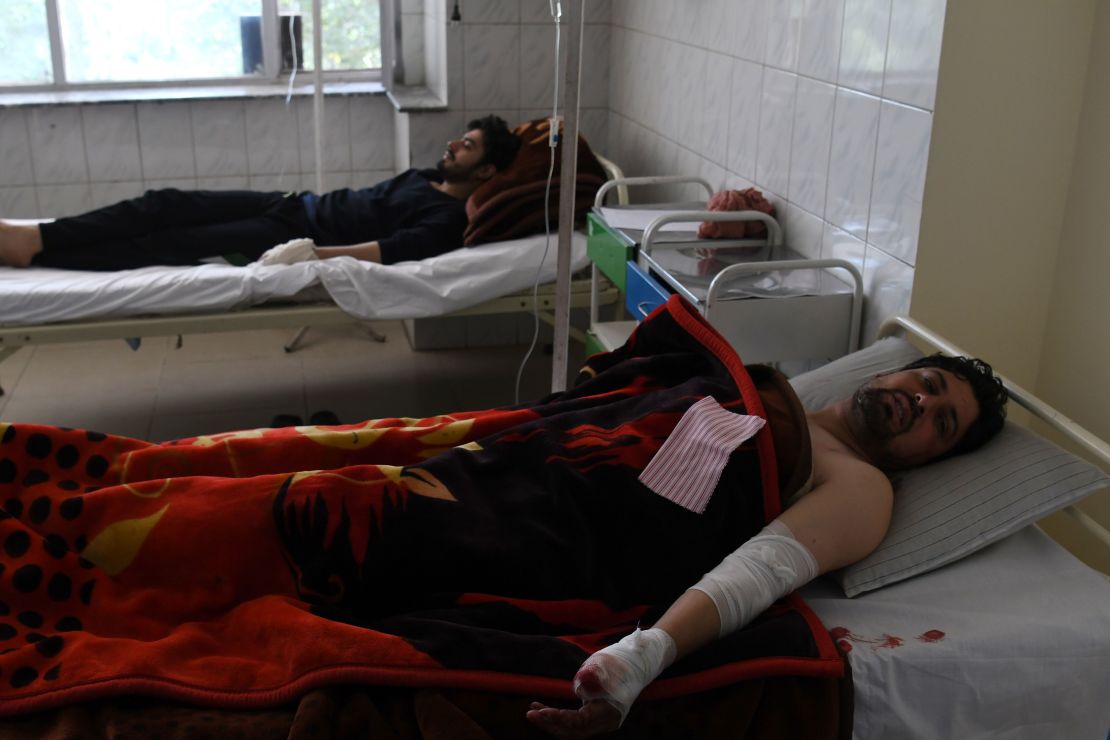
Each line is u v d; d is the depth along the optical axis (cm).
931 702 162
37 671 150
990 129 220
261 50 454
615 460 180
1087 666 164
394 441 193
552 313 339
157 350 397
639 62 380
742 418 183
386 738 146
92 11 432
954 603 171
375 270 317
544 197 343
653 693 154
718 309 239
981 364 196
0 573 161
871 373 216
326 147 452
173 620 165
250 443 189
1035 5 213
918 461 194
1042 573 178
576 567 171
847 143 251
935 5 214
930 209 224
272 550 169
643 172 387
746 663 158
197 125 437
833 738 157
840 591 181
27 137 420
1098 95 217
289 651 153
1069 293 230
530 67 402
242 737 143
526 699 151
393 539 168
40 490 176
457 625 157
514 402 361
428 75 439
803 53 268
